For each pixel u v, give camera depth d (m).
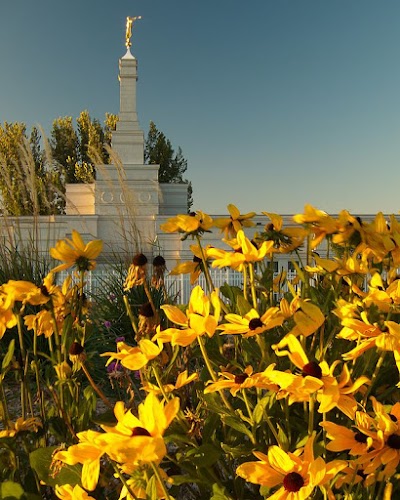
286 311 1.74
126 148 31.14
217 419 1.60
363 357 1.75
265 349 1.68
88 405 1.88
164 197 32.59
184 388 1.95
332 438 1.23
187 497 2.26
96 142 40.78
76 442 1.75
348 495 1.27
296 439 1.63
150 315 1.85
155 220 26.73
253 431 1.44
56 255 2.03
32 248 7.25
